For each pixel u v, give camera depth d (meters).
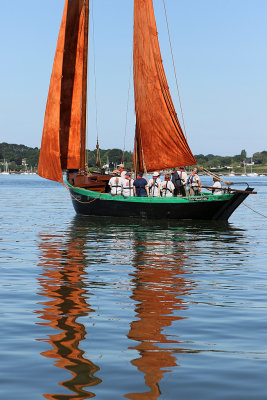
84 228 26.31
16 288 12.22
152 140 33.94
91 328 9.04
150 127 33.91
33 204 48.56
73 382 6.71
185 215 29.61
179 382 6.73
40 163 34.22
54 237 22.53
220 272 14.45
